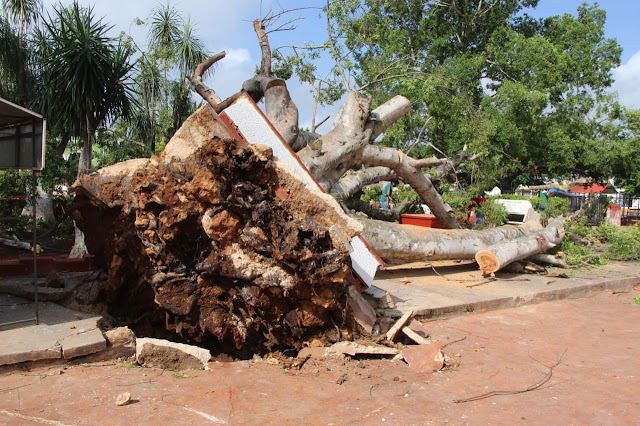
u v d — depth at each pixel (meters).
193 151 5.13
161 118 13.49
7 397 3.74
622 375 4.85
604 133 30.12
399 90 17.89
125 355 4.70
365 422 3.62
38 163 5.21
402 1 27.86
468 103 16.42
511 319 7.08
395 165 10.36
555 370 4.95
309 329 5.25
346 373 4.65
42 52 12.94
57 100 11.15
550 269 10.77
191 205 4.84
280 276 4.84
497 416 3.81
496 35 26.33
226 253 4.84
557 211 14.98
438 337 5.99
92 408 3.61
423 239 9.09
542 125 23.48
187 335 5.05
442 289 8.30
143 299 5.51
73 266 7.84
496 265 9.21
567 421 3.77
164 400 3.80
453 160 15.62
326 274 4.78
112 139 15.32
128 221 5.16
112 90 11.57
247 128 5.66
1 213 12.62
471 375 4.73
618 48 31.92
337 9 17.28
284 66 16.47
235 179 4.78
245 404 3.83
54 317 5.30
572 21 31.20
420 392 4.25
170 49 13.91
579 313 7.62
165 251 4.86
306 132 11.27
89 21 11.15
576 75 30.44
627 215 36.47
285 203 5.06
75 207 5.65
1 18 14.23
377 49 22.36
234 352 5.16
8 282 6.61
